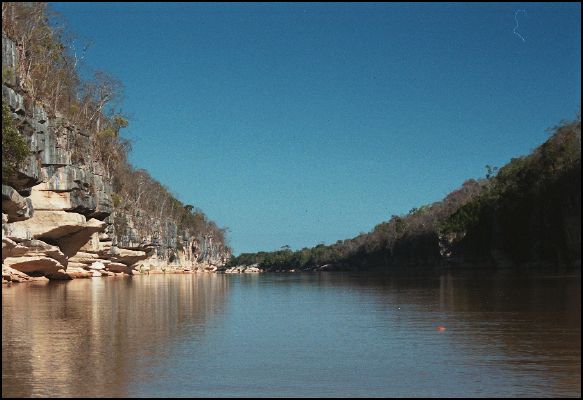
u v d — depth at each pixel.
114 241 87.31
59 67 67.12
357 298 41.97
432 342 20.08
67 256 66.31
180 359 16.95
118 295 43.19
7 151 42.62
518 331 22.47
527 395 13.21
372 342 20.19
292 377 14.91
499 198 111.19
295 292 51.72
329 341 20.45
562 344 19.45
